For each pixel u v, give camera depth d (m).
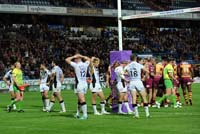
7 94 55.34
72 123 22.64
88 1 80.62
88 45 82.94
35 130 20.33
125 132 19.09
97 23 88.81
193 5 96.69
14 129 20.81
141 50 87.06
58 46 78.94
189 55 91.00
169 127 20.36
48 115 27.09
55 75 28.75
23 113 28.73
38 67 69.69
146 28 94.06
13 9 70.69
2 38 74.81
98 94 27.12
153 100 31.83
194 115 25.56
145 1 89.06
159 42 91.88
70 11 76.31
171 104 33.00
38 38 78.69
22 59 70.06
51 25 83.88
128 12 83.00
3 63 67.56
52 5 75.25
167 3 92.31
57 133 19.27
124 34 89.31
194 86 62.91
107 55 81.62
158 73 31.48
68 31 83.94
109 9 81.25
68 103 37.19
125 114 26.83
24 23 81.81
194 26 101.25
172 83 30.42
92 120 23.80
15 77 29.33
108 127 20.78
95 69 27.05
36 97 46.78
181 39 95.38
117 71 27.05
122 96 27.25
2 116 27.02
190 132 18.77
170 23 98.06
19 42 75.44
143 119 23.77
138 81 24.52
